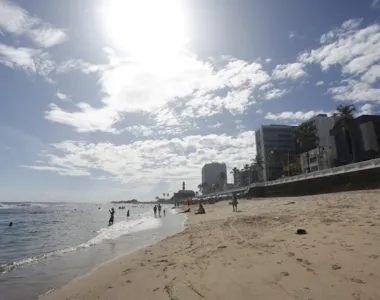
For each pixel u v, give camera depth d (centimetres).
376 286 488
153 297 607
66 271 1017
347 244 779
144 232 2370
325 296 479
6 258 1409
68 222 4728
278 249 866
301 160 9644
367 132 6781
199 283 653
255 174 15238
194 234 1655
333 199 2372
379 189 2828
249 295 534
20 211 11138
